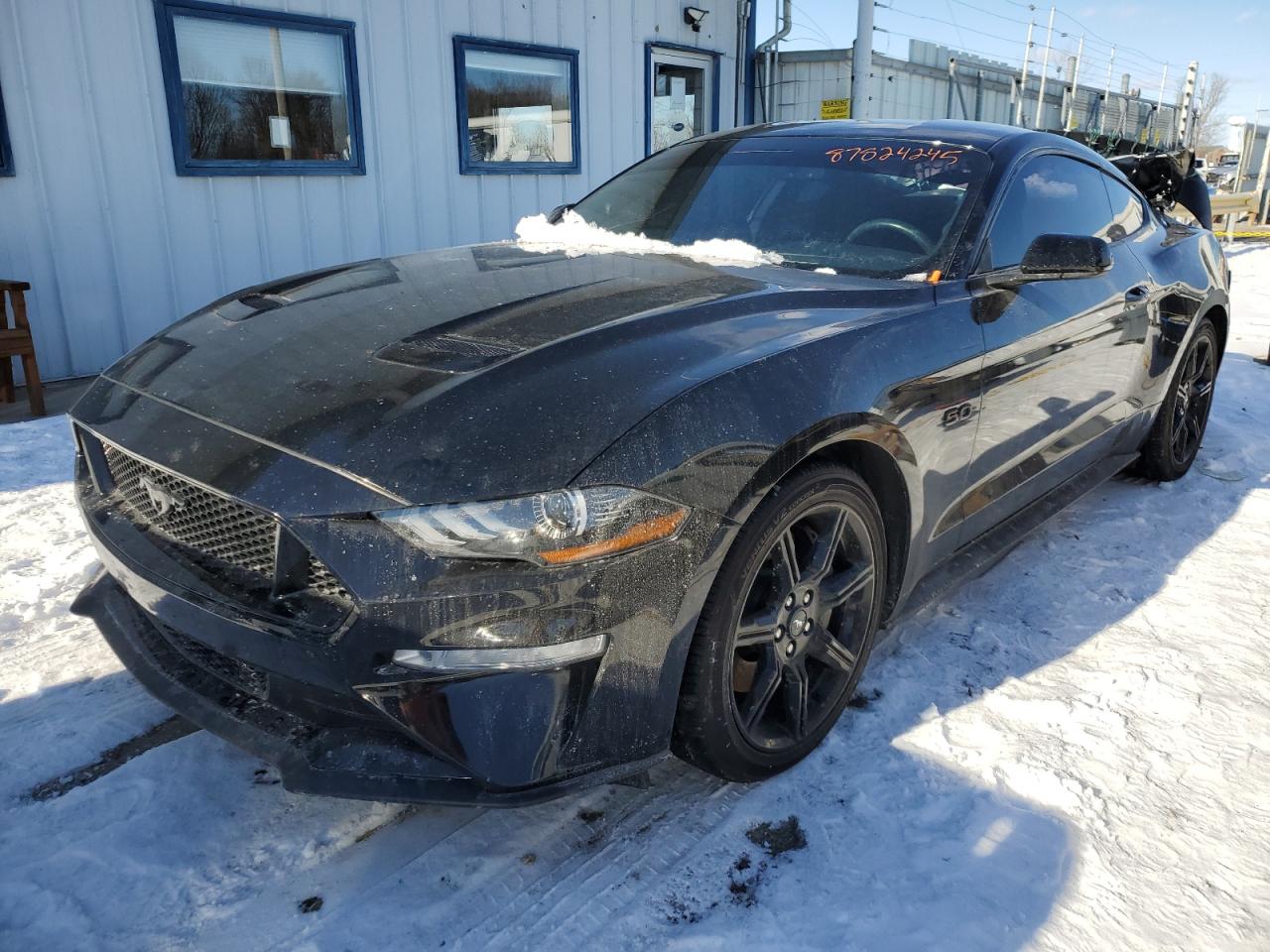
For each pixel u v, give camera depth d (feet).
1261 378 21.26
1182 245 13.78
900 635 9.55
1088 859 6.51
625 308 7.29
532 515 5.35
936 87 45.55
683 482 5.81
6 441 14.85
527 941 5.71
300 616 5.64
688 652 6.13
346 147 22.54
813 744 7.45
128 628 7.27
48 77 17.84
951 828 6.76
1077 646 9.45
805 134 11.16
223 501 5.93
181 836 6.47
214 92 20.15
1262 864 6.56
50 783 6.94
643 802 6.98
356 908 5.91
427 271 8.84
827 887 6.21
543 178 26.61
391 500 5.35
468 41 23.91
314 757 5.84
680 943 5.72
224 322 7.85
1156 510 13.42
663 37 28.96
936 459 8.02
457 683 5.47
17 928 5.66
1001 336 8.70
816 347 7.04
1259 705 8.48
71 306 18.92
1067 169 11.30
